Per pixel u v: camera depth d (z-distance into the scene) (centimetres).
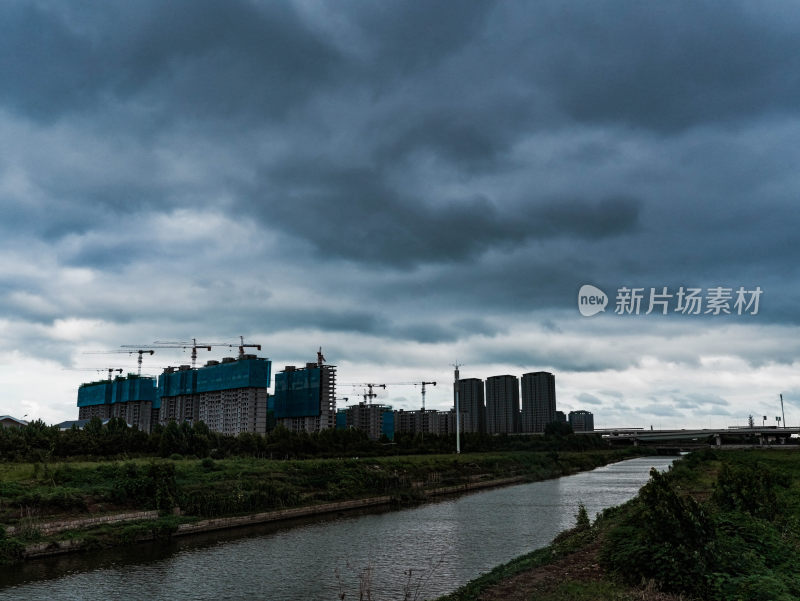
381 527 5800
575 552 2989
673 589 1958
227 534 5425
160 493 5634
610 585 2069
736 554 2114
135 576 3806
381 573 3759
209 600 3256
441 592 3238
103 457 9125
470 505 7656
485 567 3872
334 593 3338
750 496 3075
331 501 7344
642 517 2253
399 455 14325
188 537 5247
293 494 7006
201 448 9969
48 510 4941
